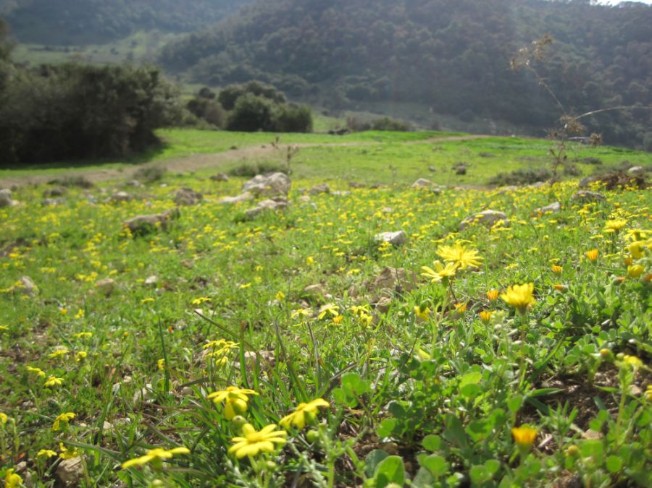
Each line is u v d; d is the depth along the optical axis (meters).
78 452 2.65
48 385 3.56
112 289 7.42
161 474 1.71
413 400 2.07
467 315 3.03
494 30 130.38
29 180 27.61
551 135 11.33
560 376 2.30
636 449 1.56
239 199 14.66
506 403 1.95
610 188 9.62
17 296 7.12
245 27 188.38
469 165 30.56
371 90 133.25
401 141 53.56
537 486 1.56
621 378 1.65
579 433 1.86
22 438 3.11
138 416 2.61
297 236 8.66
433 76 131.50
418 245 6.45
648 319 2.27
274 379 2.46
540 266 3.95
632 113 58.16
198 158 37.84
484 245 5.70
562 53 86.25
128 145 39.47
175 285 7.13
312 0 182.88
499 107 116.62
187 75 172.38
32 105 34.94
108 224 12.82
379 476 1.51
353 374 1.98
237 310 5.15
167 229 11.42
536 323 2.69
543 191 10.16
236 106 68.62
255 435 1.47
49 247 10.98
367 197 13.95
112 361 4.02
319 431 1.52
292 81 150.88
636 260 2.48
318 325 3.57
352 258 6.65
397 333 2.96
